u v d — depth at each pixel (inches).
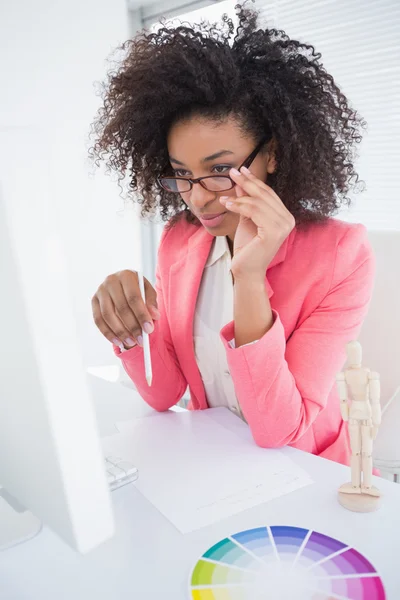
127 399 47.1
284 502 28.9
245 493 29.9
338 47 88.4
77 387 18.6
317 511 28.0
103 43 86.0
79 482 19.8
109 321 40.9
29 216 16.2
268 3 96.7
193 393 46.8
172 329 45.8
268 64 37.4
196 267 44.8
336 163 41.6
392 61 83.4
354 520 27.1
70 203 94.5
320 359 38.5
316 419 42.2
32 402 18.5
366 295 40.9
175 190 38.9
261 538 25.5
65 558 25.3
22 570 24.6
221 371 44.6
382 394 51.0
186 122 35.5
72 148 87.0
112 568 24.4
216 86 34.9
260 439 35.3
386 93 84.6
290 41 39.7
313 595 21.9
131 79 39.2
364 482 28.6
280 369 34.7
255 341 34.1
